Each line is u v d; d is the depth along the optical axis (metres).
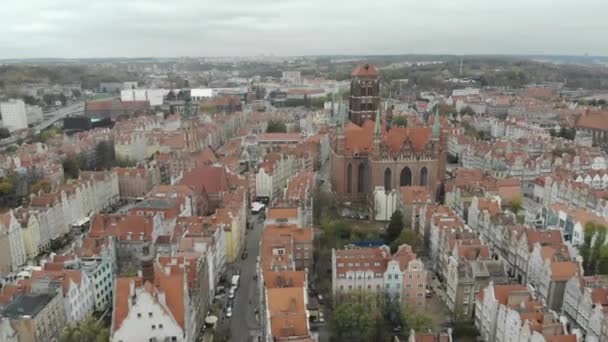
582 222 193.50
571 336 111.38
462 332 140.88
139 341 116.31
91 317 135.62
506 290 132.75
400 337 132.25
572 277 144.75
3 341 115.81
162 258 142.12
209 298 155.75
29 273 163.12
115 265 172.88
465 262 149.50
